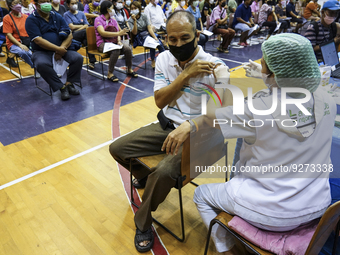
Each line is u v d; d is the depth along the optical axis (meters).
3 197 2.20
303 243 1.15
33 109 3.75
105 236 1.88
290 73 1.02
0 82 4.71
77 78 4.33
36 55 3.97
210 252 1.76
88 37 4.90
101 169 2.56
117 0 5.64
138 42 5.49
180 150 1.68
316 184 1.19
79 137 3.07
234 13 7.87
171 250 1.78
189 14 1.55
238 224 1.23
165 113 1.84
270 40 1.05
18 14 4.66
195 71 1.43
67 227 1.94
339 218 1.19
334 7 3.05
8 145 2.90
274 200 1.15
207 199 1.45
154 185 1.61
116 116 3.57
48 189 2.30
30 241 1.83
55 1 5.41
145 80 4.96
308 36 3.27
